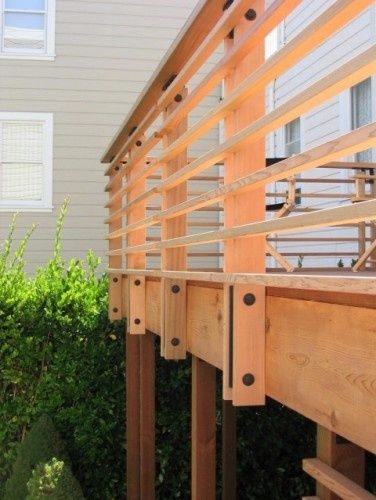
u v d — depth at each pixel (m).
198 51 2.39
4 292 5.40
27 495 4.41
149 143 3.48
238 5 1.99
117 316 5.14
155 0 11.26
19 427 5.39
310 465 2.34
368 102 6.38
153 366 4.71
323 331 1.66
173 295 3.06
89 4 11.14
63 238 10.92
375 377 1.42
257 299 2.05
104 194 11.05
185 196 3.09
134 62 11.20
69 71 11.07
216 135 11.16
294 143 8.14
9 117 10.93
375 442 1.42
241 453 5.71
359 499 1.97
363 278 1.25
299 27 7.85
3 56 10.95
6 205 10.83
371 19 6.16
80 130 11.05
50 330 5.39
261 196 2.10
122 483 5.48
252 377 2.05
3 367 5.34
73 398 5.41
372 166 4.67
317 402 1.69
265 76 1.73
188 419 5.58
